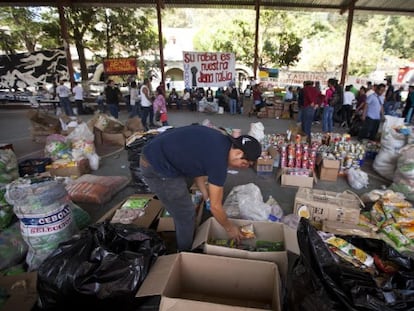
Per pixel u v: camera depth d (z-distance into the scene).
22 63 12.02
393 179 3.74
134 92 9.04
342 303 1.17
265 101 11.34
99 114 6.06
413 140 3.83
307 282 1.34
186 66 9.09
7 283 1.79
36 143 6.21
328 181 4.11
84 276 1.57
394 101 9.12
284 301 1.64
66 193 2.19
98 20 15.27
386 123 4.33
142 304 1.69
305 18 23.45
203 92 12.84
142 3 11.42
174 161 1.67
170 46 21.95
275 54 16.30
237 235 1.90
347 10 11.51
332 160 4.06
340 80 11.93
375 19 25.22
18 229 2.34
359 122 7.13
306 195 2.79
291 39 15.09
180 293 1.70
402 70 14.93
